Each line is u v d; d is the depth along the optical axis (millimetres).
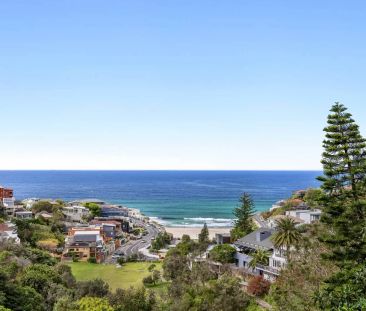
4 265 70062
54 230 138625
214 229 174375
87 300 50688
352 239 41844
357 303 23125
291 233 68938
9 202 158250
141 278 91312
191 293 59188
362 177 44156
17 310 49312
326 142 45531
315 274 40688
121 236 152250
